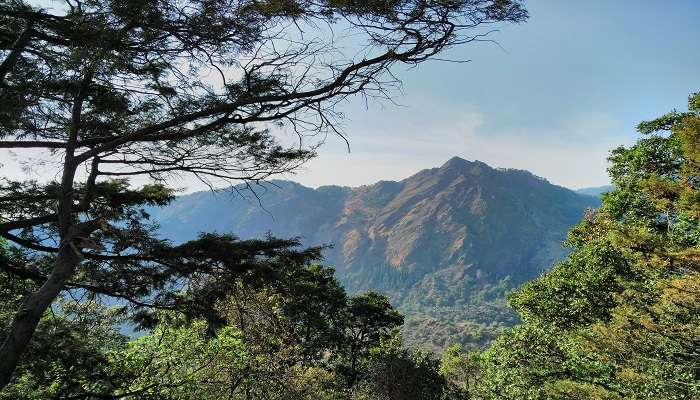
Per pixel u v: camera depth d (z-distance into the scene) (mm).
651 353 14742
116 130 6820
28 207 7059
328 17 5094
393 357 26688
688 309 13250
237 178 6652
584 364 19453
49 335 7355
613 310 15945
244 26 5312
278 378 12328
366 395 23703
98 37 4910
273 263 7262
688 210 11906
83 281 6957
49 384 7234
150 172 6480
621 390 16562
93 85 5824
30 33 5328
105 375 7688
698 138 11102
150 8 4871
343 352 29656
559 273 22875
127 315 7961
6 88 5410
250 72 5633
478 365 44469
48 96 5801
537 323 22969
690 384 13406
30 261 7426
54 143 6141
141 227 6859
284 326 19406
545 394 19453
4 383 4750
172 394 8500
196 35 5363
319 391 16406
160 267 6445
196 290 6875
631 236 12812
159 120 6570
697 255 11297
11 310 7695
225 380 10516
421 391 25484
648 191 12656
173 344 8672
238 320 12766
